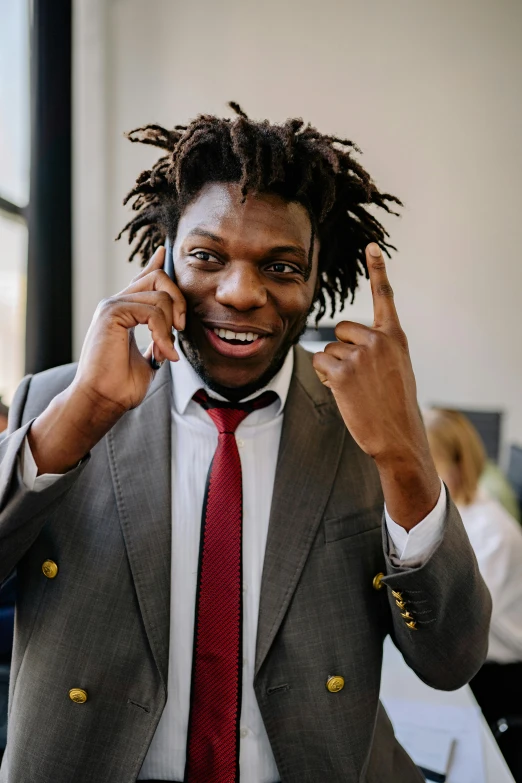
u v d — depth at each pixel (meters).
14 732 0.70
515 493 2.47
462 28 3.27
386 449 0.64
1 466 0.63
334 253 0.87
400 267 3.38
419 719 1.10
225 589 0.71
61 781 0.68
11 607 1.30
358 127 3.30
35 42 2.42
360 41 3.26
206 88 3.21
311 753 0.70
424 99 3.29
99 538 0.71
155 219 0.84
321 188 0.72
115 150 3.12
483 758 1.00
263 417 0.80
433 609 0.68
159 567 0.70
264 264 0.68
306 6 3.23
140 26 3.16
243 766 0.72
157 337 0.65
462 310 3.40
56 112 2.47
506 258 3.37
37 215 2.49
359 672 0.72
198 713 0.70
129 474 0.73
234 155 0.68
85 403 0.63
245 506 0.76
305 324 0.75
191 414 0.78
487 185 3.34
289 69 3.24
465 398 3.43
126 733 0.69
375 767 0.77
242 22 3.21
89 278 3.08
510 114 3.31
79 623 0.69
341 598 0.73
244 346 0.70
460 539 0.68
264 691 0.70
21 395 0.78
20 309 2.51
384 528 0.69
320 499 0.75
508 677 1.67
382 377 0.63
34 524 0.64
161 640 0.68
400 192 3.34
